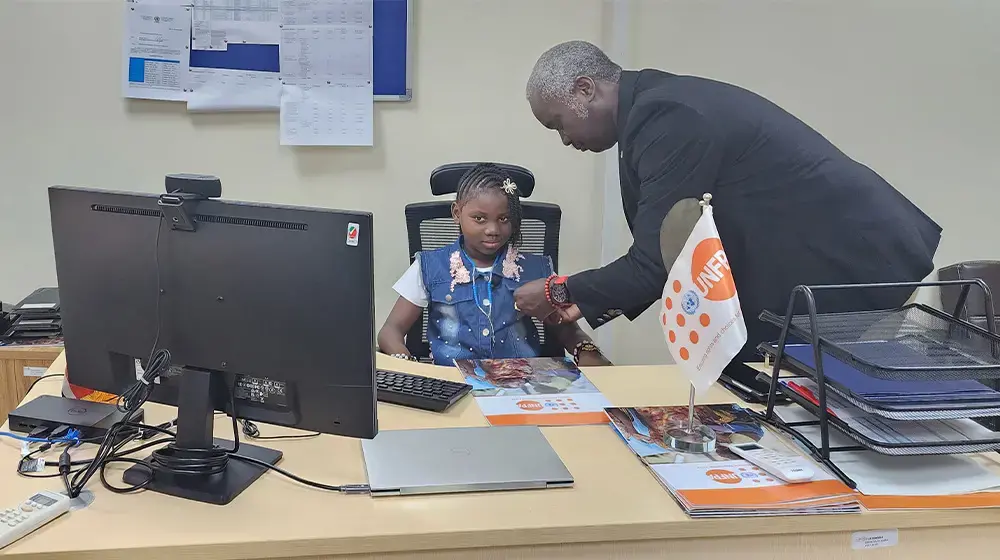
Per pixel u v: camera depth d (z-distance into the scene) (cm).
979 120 275
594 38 260
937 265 285
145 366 123
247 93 249
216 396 121
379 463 121
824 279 184
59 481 115
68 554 97
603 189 269
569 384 163
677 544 110
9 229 252
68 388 145
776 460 122
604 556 109
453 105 259
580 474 122
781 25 262
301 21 247
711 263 124
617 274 180
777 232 182
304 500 112
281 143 251
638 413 143
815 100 269
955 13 266
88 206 120
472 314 216
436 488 114
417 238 220
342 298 111
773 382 139
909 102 271
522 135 263
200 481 115
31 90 244
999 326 205
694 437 130
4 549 97
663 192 178
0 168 247
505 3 254
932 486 116
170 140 250
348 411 115
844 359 122
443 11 252
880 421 124
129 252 119
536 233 221
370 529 104
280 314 113
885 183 192
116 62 245
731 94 183
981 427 123
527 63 259
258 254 112
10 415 131
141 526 104
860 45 266
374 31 250
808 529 111
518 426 138
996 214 283
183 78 246
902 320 143
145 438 130
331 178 258
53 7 240
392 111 256
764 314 150
